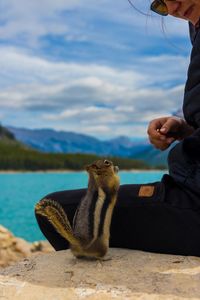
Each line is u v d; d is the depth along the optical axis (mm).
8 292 811
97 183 849
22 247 2375
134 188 948
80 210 878
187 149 896
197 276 801
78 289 792
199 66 871
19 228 5055
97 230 857
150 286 778
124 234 945
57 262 907
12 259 2221
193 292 750
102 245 869
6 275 874
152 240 920
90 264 878
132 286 782
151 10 1058
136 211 921
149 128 1103
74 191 1002
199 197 875
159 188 919
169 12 982
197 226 873
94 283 803
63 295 783
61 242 1022
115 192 857
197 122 884
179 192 901
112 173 846
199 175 870
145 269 842
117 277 816
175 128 1079
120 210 934
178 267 842
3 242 2344
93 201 856
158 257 897
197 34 891
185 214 880
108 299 756
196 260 872
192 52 893
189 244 889
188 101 890
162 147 1102
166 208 895
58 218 850
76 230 871
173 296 743
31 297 790
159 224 906
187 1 937
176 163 912
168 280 793
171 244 904
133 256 906
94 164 842
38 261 927
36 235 4582
